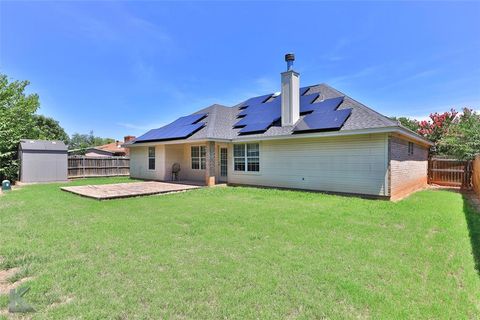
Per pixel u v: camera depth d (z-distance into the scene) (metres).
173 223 5.97
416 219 6.40
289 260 3.89
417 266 3.74
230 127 14.81
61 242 4.66
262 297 2.89
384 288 3.10
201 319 2.52
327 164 10.59
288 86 11.99
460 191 12.16
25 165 15.30
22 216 6.70
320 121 10.75
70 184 14.59
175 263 3.77
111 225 5.78
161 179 16.23
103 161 20.36
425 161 14.42
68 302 2.79
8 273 3.51
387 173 9.07
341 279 3.30
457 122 17.78
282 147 12.05
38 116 36.06
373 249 4.37
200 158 15.88
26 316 2.54
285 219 6.33
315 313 2.61
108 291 3.00
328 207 7.81
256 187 12.97
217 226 5.73
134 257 4.00
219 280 3.28
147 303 2.78
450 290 3.07
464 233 5.32
